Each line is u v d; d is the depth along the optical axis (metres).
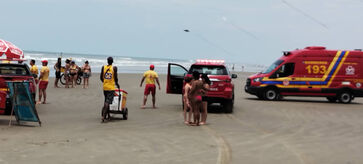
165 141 8.39
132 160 6.56
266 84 20.42
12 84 9.81
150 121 11.52
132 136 8.88
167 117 12.52
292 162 6.77
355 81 20.33
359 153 7.75
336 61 20.30
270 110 15.72
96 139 8.40
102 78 11.16
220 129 10.38
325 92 20.30
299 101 20.92
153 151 7.34
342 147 8.35
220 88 13.74
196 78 10.96
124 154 7.00
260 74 20.83
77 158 6.61
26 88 9.79
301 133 10.16
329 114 15.04
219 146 8.02
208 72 13.91
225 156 7.08
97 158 6.64
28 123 10.55
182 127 10.55
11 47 14.64
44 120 11.17
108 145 7.78
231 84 13.90
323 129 11.02
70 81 24.45
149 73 14.84
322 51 20.38
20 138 8.29
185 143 8.24
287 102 19.81
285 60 20.48
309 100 21.95
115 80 11.14
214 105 17.30
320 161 6.93
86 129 9.73
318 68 20.30
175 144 8.09
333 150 7.98
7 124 10.25
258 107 16.75
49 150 7.18
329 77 20.30
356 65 20.33
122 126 10.38
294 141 8.89
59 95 18.91
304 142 8.80
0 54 14.31
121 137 8.71
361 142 9.05
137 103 16.75
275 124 11.73
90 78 34.09
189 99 11.18
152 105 16.11
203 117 11.30
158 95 21.09
